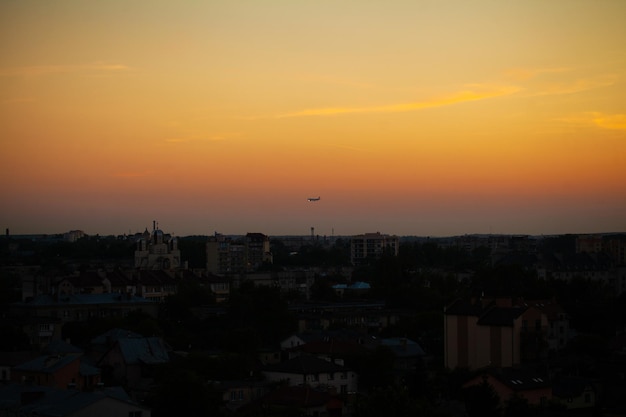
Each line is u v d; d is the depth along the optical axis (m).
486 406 166.25
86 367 182.25
